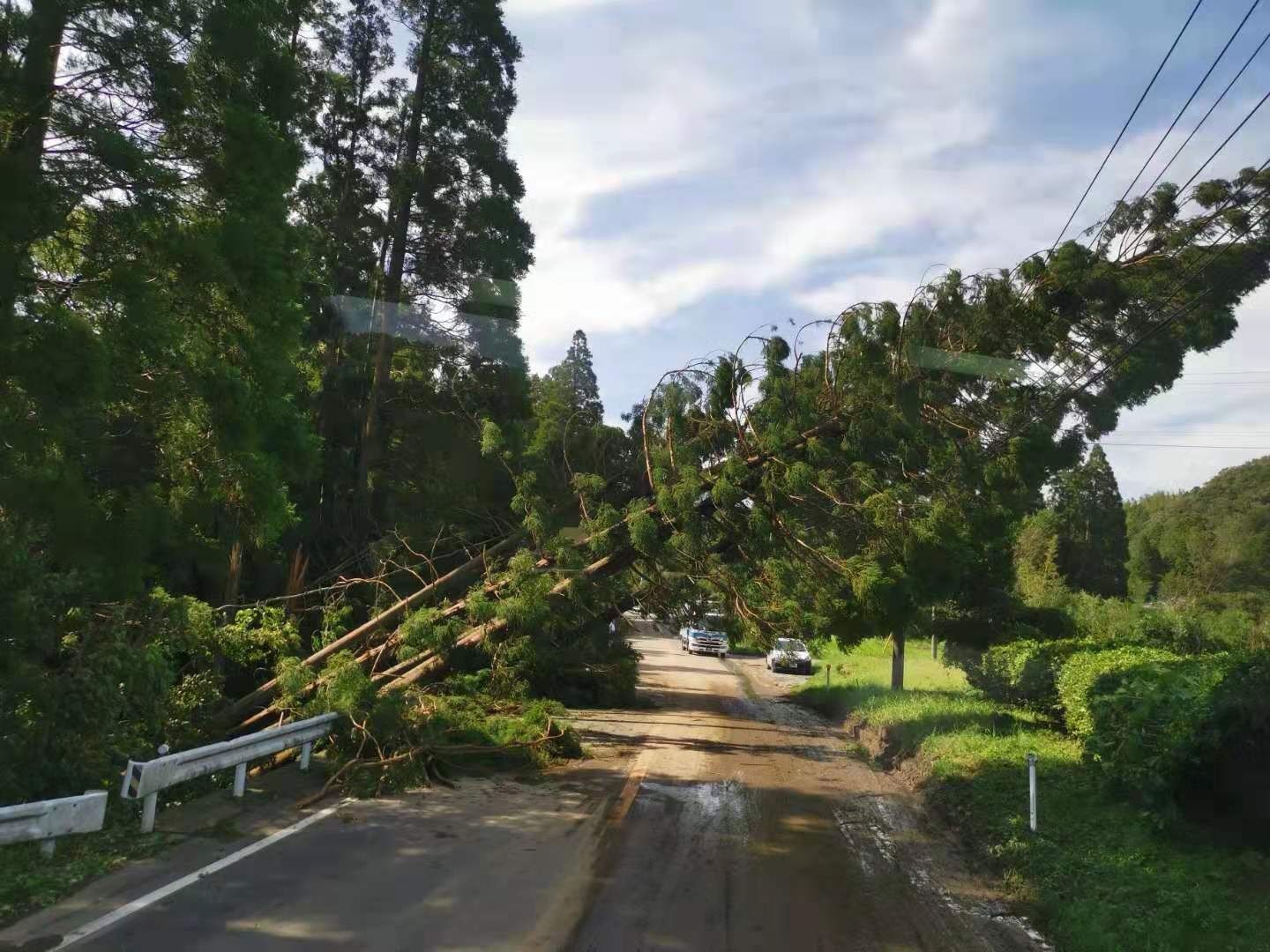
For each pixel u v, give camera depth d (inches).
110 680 372.5
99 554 376.8
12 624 358.6
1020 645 690.8
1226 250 461.4
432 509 909.8
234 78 405.1
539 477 645.3
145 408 422.3
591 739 644.1
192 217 392.8
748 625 620.4
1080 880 293.0
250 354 417.4
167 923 230.5
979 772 460.1
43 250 361.1
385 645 590.6
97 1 348.2
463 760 501.7
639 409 618.2
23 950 210.4
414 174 988.6
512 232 1032.2
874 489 527.2
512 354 1021.8
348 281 988.6
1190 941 239.8
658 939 238.4
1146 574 2755.9
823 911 272.2
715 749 623.8
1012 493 557.0
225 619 578.9
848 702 877.8
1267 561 2150.6
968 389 543.2
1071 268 486.0
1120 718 394.6
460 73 1039.0
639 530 544.7
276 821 351.6
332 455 944.9
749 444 566.3
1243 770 337.1
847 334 537.0
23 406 340.5
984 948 246.4
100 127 334.0
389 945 221.9
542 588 550.3
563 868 304.5
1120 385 520.4
